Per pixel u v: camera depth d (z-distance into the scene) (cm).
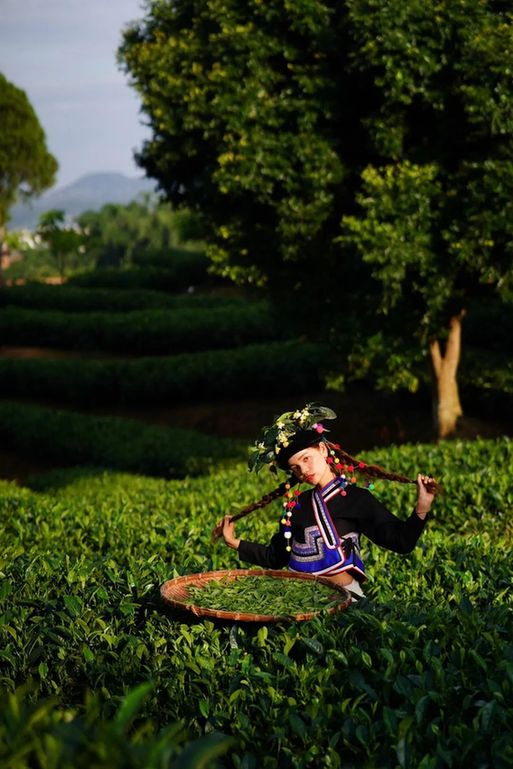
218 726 353
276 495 473
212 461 1483
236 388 2152
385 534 437
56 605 486
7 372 2442
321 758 320
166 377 2216
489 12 1073
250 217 1298
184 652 402
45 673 409
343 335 1341
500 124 1057
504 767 299
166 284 3950
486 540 727
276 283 1347
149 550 701
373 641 391
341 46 1143
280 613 412
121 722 202
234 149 1177
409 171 1119
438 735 314
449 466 992
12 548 671
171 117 1221
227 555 672
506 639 404
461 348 1795
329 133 1173
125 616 462
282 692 362
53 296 3459
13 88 4944
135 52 1267
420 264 1130
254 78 1171
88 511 896
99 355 2841
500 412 1574
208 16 1210
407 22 1067
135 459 1605
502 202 1087
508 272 1122
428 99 1091
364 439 1725
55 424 1881
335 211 1247
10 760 204
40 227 5281
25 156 4991
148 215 11962
